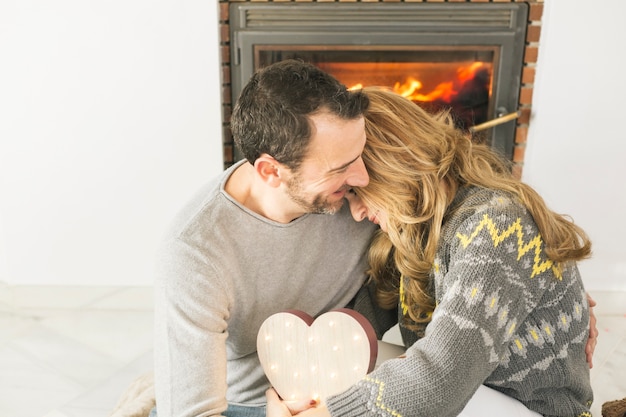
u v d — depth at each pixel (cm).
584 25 217
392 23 221
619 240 238
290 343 106
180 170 232
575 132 228
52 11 214
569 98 225
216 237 105
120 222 237
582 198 235
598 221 237
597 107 225
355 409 93
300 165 96
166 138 228
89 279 244
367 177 101
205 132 228
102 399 195
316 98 92
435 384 90
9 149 228
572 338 108
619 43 218
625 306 244
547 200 236
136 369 210
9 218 236
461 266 96
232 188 109
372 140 104
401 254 111
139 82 222
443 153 105
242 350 117
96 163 230
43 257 241
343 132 93
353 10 220
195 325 101
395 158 104
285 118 92
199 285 102
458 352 91
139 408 155
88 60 219
